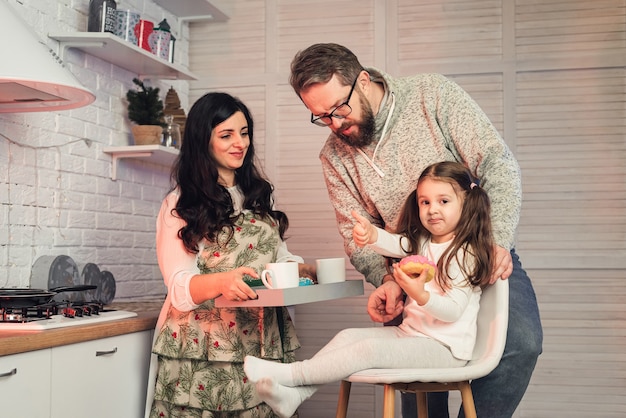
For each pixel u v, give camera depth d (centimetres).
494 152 205
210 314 217
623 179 361
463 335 189
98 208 305
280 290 186
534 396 362
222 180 231
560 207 364
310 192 388
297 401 180
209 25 403
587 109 365
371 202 229
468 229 193
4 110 243
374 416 373
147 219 344
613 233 360
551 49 367
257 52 397
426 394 228
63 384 195
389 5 382
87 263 285
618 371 357
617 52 362
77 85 210
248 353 217
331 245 385
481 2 374
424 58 378
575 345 361
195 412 216
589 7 365
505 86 370
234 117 226
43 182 270
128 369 229
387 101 218
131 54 301
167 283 215
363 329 202
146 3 357
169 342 219
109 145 314
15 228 254
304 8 392
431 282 196
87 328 204
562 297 362
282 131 392
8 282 250
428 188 198
